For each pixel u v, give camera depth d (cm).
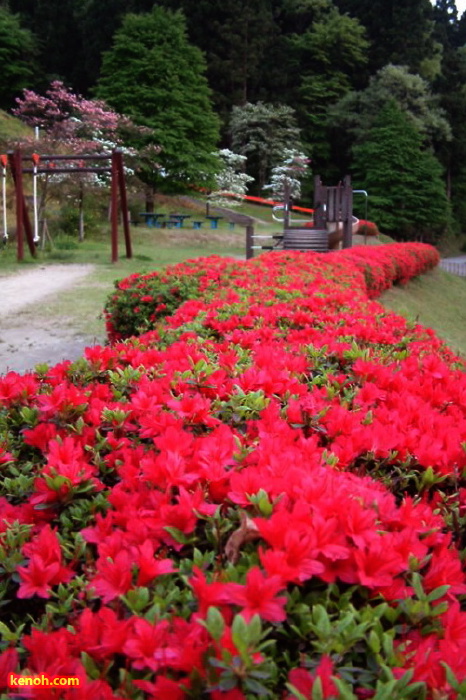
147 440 226
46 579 142
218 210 3431
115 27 4266
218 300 528
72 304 1005
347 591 127
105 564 138
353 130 4366
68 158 1505
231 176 3562
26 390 255
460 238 4834
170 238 2234
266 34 4731
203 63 3069
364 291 941
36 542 155
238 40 4469
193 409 216
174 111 2666
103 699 108
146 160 2548
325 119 4694
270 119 4331
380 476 194
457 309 1572
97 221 2181
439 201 3928
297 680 106
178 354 320
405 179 3834
